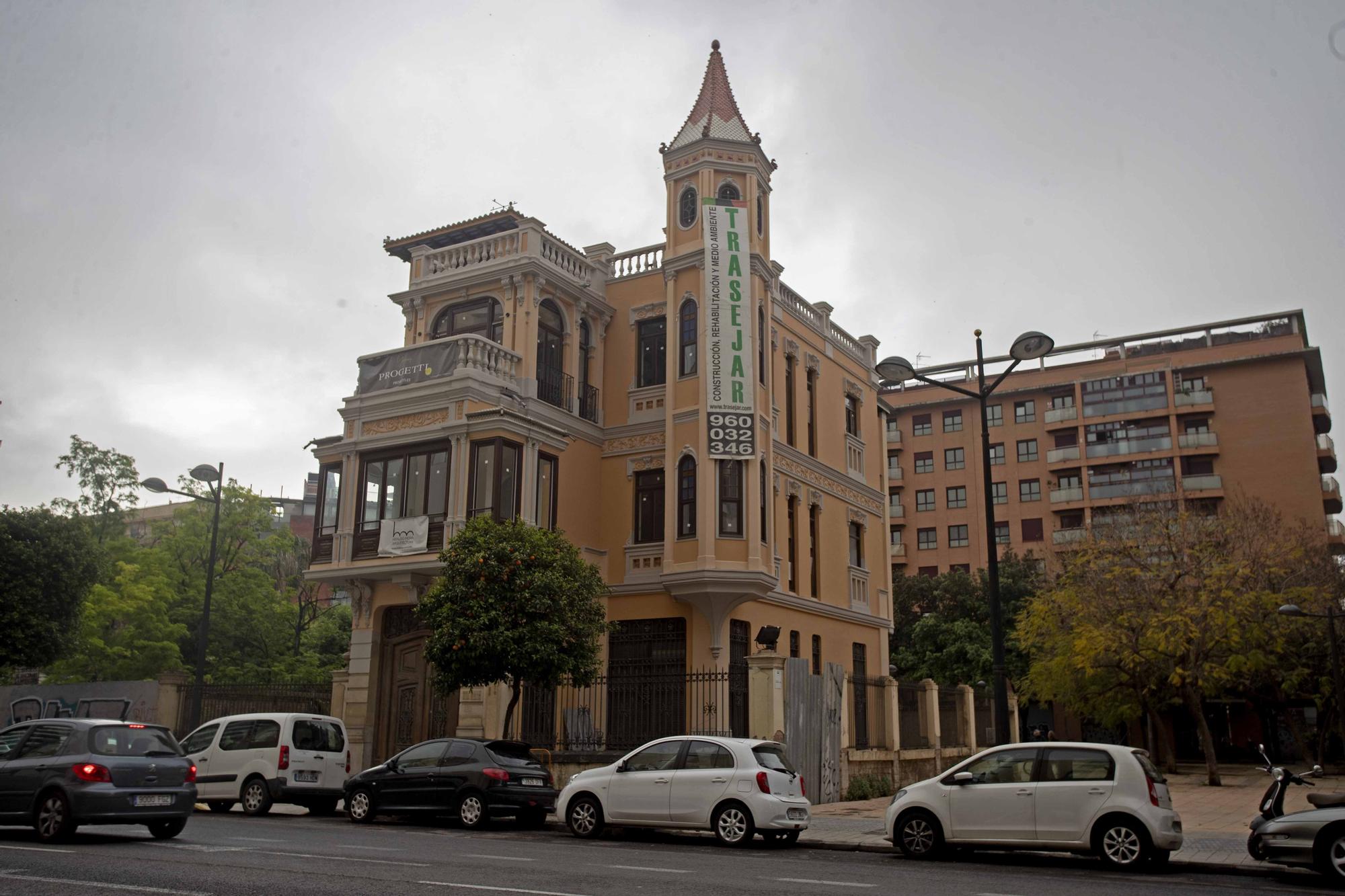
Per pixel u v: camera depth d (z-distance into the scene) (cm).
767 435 2816
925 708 2922
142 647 3853
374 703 2655
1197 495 6569
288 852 1296
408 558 2580
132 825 1552
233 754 2019
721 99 2972
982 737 3462
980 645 5306
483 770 1753
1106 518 6109
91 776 1359
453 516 2520
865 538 3619
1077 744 1380
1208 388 6869
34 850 1261
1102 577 3641
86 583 3453
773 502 2802
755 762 1545
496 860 1252
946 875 1217
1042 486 7225
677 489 2738
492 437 2541
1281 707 4606
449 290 2973
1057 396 7331
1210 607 3309
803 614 3120
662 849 1475
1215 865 1330
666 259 2881
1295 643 4197
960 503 7475
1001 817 1368
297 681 4034
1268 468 6600
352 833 1622
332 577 2700
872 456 3756
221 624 4191
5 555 3222
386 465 2717
